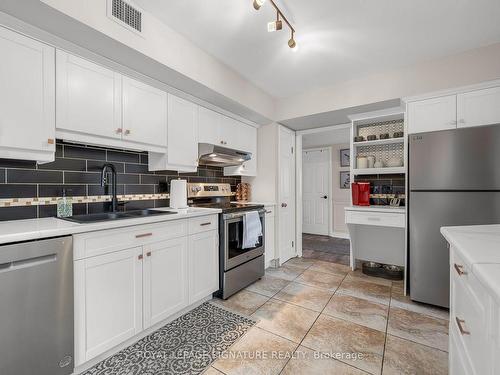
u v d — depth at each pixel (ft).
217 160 9.16
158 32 5.66
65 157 5.86
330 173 17.22
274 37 6.33
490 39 6.47
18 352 3.75
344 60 7.47
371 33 6.20
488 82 6.66
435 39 6.47
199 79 6.76
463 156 6.59
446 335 5.72
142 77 6.28
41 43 4.60
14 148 4.34
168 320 6.30
